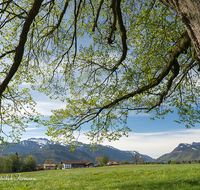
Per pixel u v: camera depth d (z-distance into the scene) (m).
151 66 8.57
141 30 7.65
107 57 8.90
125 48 6.45
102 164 117.19
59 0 7.86
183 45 6.12
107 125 8.78
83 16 8.30
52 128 8.16
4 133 6.40
